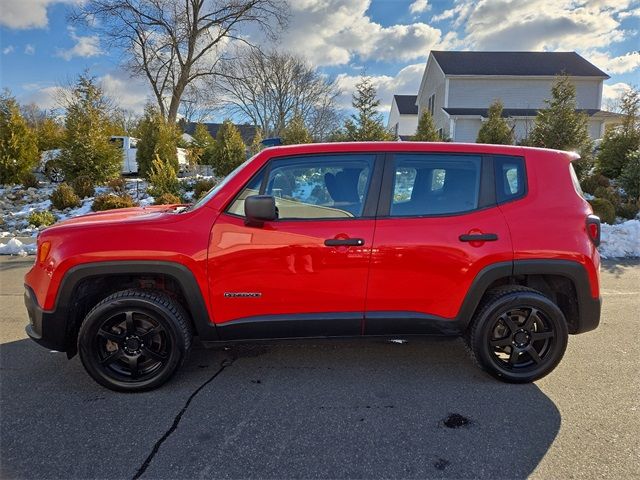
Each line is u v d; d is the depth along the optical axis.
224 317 3.00
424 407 2.86
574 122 13.80
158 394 3.03
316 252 2.94
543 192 3.13
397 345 3.87
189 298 2.95
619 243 7.80
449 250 2.99
